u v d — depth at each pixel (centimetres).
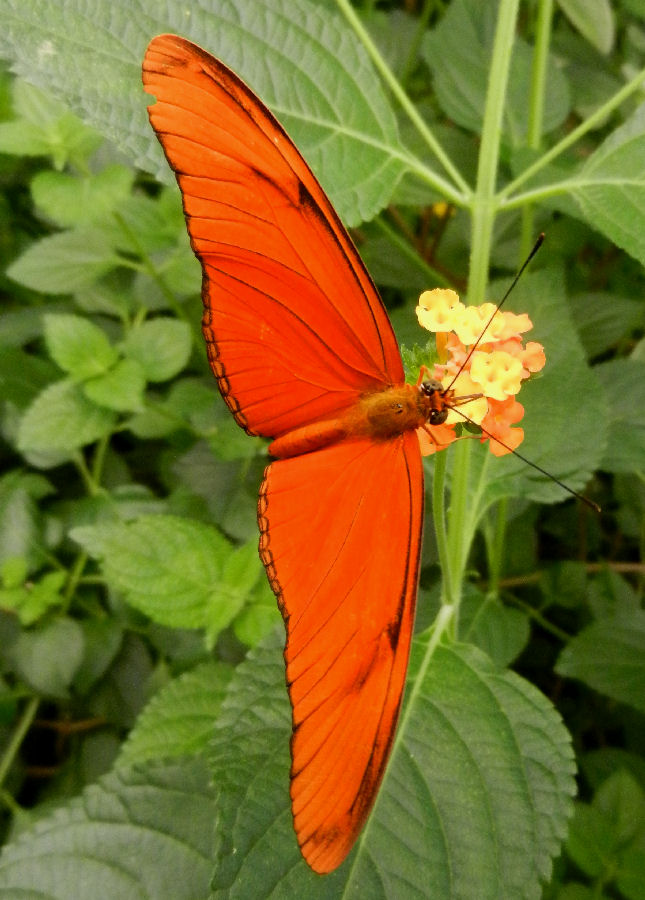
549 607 26
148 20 18
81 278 26
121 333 29
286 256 16
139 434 26
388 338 16
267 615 22
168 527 22
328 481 16
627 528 27
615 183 19
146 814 19
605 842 21
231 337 16
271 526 16
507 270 29
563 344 21
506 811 17
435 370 18
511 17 20
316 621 15
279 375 16
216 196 15
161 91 15
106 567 22
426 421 16
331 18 19
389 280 29
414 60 32
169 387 29
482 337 17
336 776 15
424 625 21
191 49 15
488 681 18
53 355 25
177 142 15
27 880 19
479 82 26
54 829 19
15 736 25
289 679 15
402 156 19
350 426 16
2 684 24
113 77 17
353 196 19
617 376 23
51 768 26
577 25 26
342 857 14
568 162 25
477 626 23
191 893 19
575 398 21
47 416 25
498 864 17
